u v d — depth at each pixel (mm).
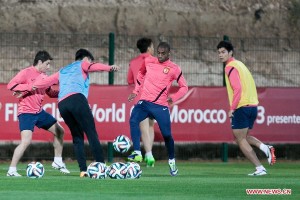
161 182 42938
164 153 67875
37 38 80062
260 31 94750
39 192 36906
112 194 36312
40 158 66000
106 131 62188
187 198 35156
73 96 44438
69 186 39938
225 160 67438
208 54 82562
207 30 93375
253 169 58000
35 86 45250
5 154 66438
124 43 85375
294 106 65125
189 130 63500
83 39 82438
